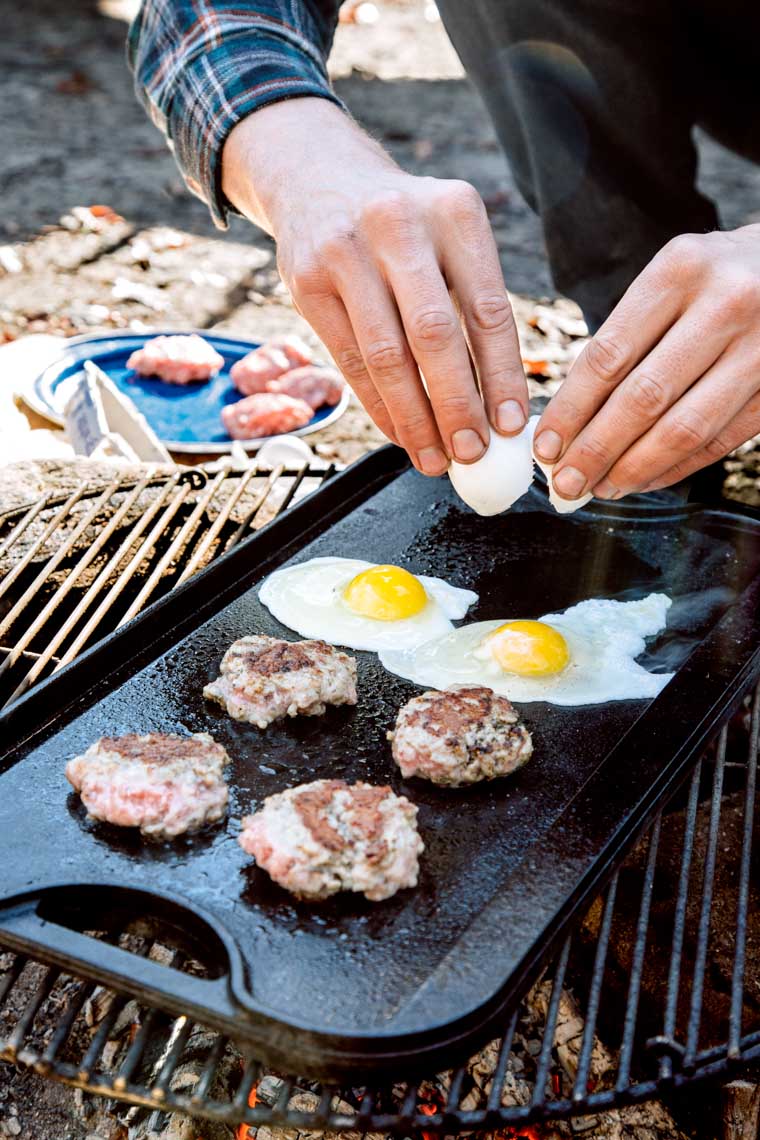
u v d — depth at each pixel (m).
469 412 0.71
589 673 0.82
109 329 1.71
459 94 3.11
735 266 0.69
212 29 0.87
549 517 0.95
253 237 2.18
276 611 0.86
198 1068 0.77
